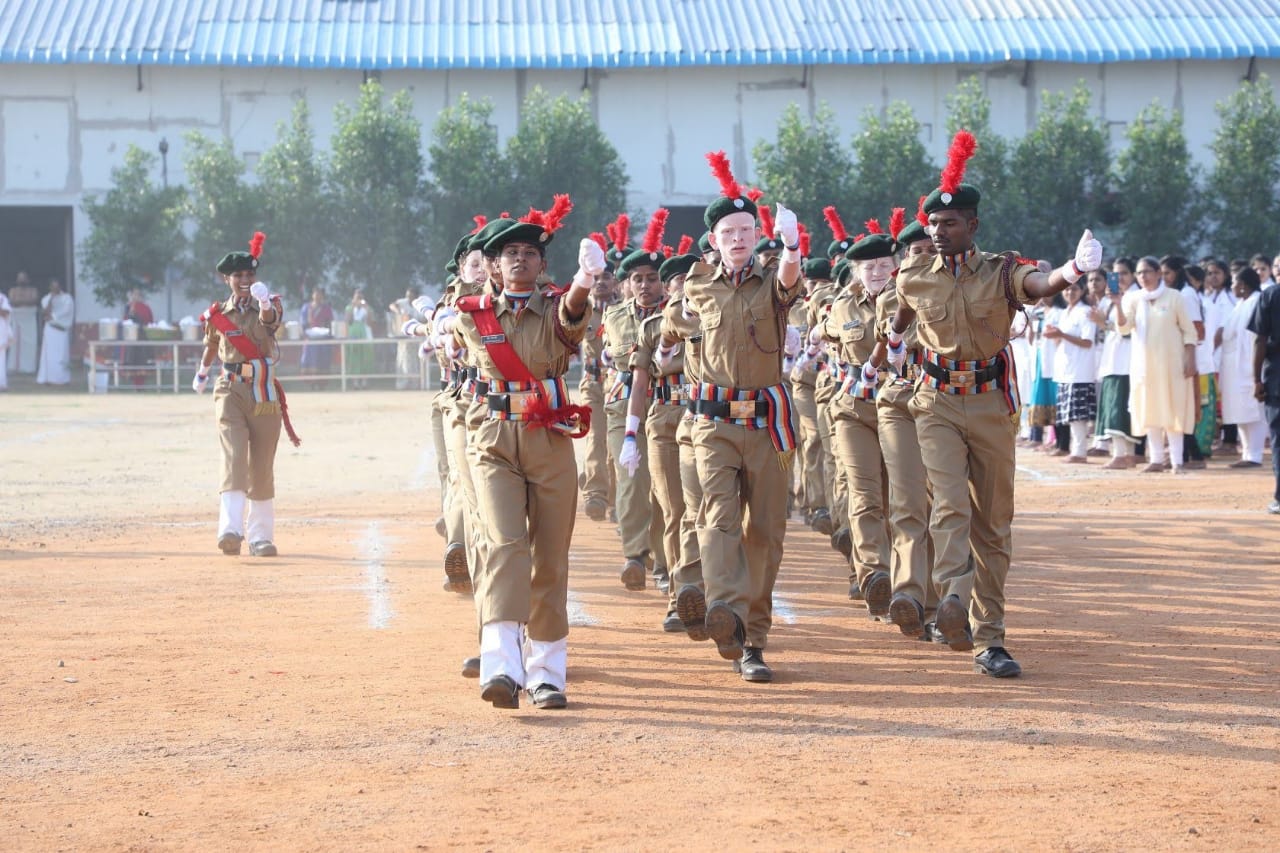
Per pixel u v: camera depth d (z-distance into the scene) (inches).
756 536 340.2
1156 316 775.7
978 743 276.4
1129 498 679.7
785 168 1588.3
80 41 1636.3
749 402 337.7
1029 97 1692.9
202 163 1590.8
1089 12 1708.9
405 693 321.7
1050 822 230.7
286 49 1647.4
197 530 610.9
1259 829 227.3
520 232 303.7
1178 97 1692.9
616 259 550.3
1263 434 807.1
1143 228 1583.4
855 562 423.8
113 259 1614.2
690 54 1651.1
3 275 1835.6
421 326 435.5
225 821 237.6
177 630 395.9
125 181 1620.3
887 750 272.7
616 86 1696.6
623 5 1743.4
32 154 1659.7
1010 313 332.5
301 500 714.8
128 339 1533.0
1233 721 290.4
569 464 312.2
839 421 407.8
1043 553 521.0
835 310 415.5
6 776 264.1
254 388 532.7
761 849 220.2
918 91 1694.1
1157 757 266.2
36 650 369.7
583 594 455.5
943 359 337.4
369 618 412.8
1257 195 1594.5
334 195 1608.0
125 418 1192.8
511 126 1699.1
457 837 227.6
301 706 311.0
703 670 344.8
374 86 1606.8
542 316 307.4
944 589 334.3
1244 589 446.6
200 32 1669.5
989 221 1582.2
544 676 312.8
